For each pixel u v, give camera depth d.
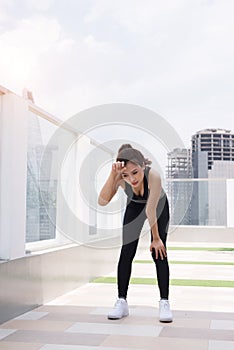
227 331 3.44
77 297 4.75
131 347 3.06
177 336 3.30
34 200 4.66
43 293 4.38
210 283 5.71
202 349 3.01
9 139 3.90
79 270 5.45
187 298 4.72
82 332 3.40
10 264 3.76
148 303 4.44
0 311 3.61
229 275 6.41
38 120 4.72
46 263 4.46
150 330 3.46
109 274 6.61
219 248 10.62
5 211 3.87
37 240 4.75
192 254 9.30
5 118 3.91
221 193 12.38
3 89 3.87
